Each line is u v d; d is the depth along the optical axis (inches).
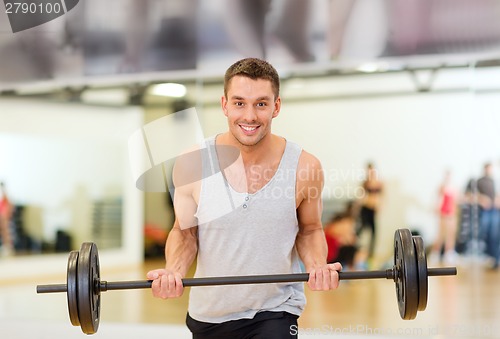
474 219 362.6
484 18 228.7
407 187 360.2
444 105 348.5
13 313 290.8
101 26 235.3
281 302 118.8
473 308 273.0
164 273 111.9
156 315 276.5
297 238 123.8
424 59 306.2
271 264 117.3
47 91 404.5
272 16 227.9
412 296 109.7
